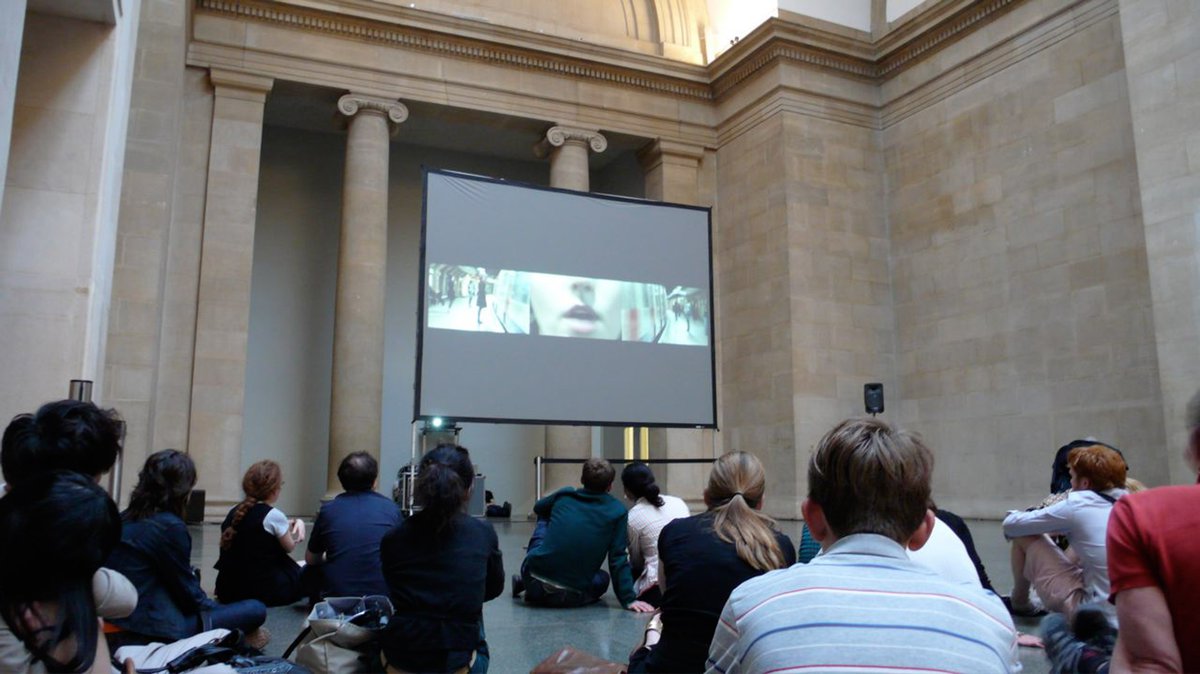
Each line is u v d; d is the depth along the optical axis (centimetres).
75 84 612
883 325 1425
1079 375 1127
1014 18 1251
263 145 1591
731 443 1480
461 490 332
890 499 159
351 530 465
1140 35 999
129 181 1080
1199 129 933
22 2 373
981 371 1265
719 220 1557
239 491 1205
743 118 1511
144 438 1043
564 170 1476
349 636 333
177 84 1141
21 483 196
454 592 322
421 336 1017
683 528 309
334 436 1298
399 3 1428
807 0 1459
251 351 1533
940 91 1367
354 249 1332
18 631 180
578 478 1471
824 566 156
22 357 571
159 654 309
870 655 141
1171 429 941
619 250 1143
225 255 1243
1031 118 1217
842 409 1371
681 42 1636
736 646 155
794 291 1368
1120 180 1096
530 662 411
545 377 1079
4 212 583
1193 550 159
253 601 402
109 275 678
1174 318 945
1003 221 1247
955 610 147
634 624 501
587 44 1481
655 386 1134
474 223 1071
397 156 1695
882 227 1455
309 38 1335
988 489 1239
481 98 1435
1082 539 404
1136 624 162
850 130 1460
